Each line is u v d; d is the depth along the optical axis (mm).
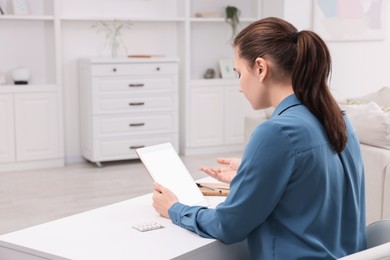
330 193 1616
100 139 6008
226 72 6848
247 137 4711
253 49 1645
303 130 1570
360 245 1733
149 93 6172
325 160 1597
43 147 5957
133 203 2064
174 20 6465
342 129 1633
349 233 1681
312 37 1611
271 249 1597
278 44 1624
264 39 1631
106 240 1685
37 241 1681
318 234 1602
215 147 6750
